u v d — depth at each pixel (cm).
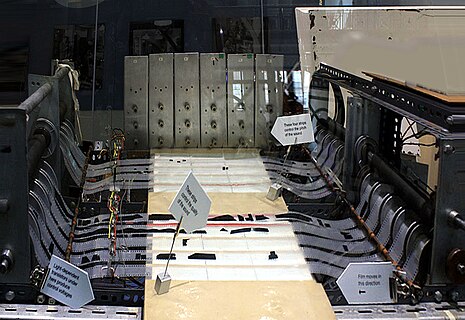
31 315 138
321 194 217
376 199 187
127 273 158
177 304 142
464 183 140
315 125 246
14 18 262
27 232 139
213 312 139
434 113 160
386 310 144
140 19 273
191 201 163
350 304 146
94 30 268
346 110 220
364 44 234
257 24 274
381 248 170
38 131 183
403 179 177
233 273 159
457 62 205
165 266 161
